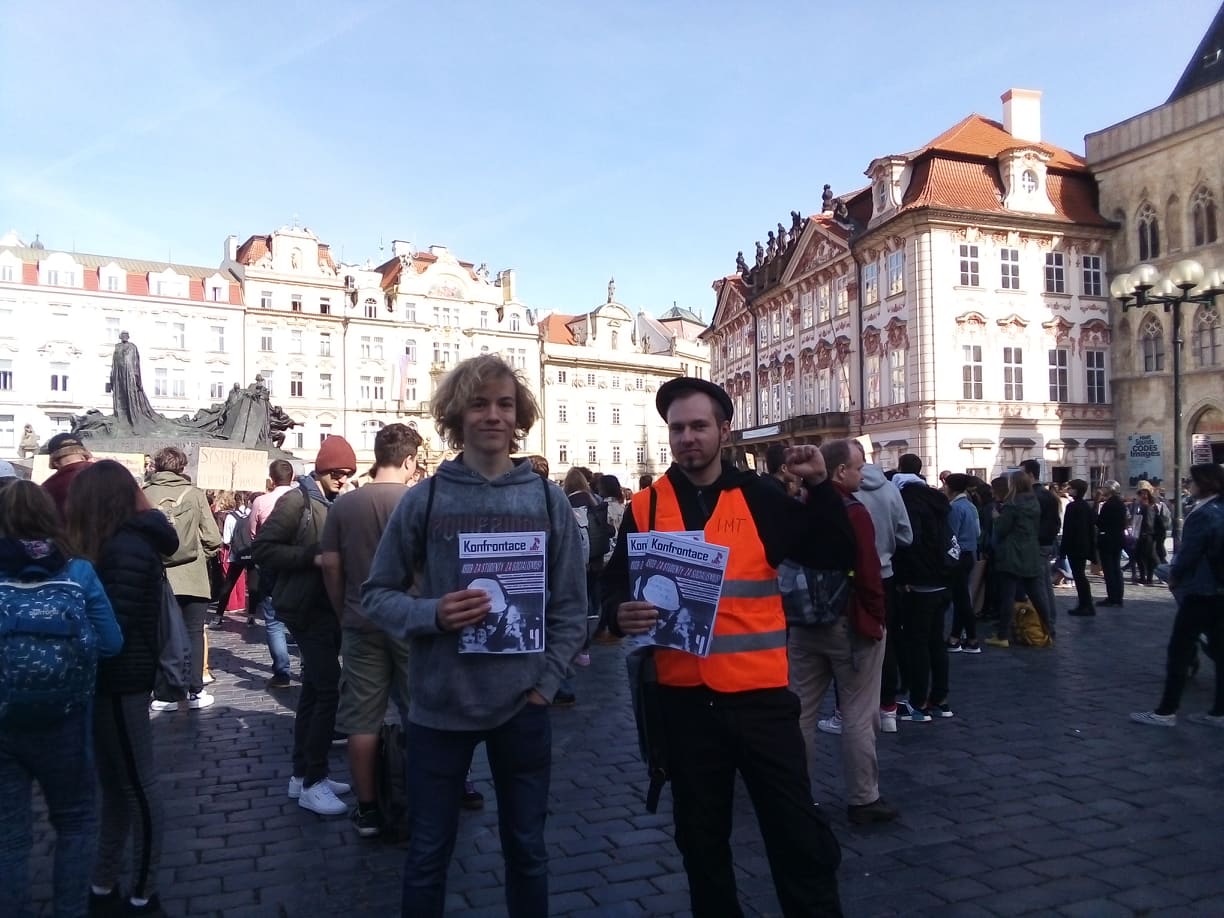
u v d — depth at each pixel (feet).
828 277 143.54
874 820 18.25
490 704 10.89
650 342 293.64
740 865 16.26
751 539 11.94
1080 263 124.57
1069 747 23.48
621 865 16.38
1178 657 25.31
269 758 23.52
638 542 12.00
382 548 11.57
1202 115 112.98
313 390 215.31
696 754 11.76
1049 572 40.75
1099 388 125.18
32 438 121.70
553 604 11.62
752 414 176.65
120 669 14.24
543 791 11.37
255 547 19.25
